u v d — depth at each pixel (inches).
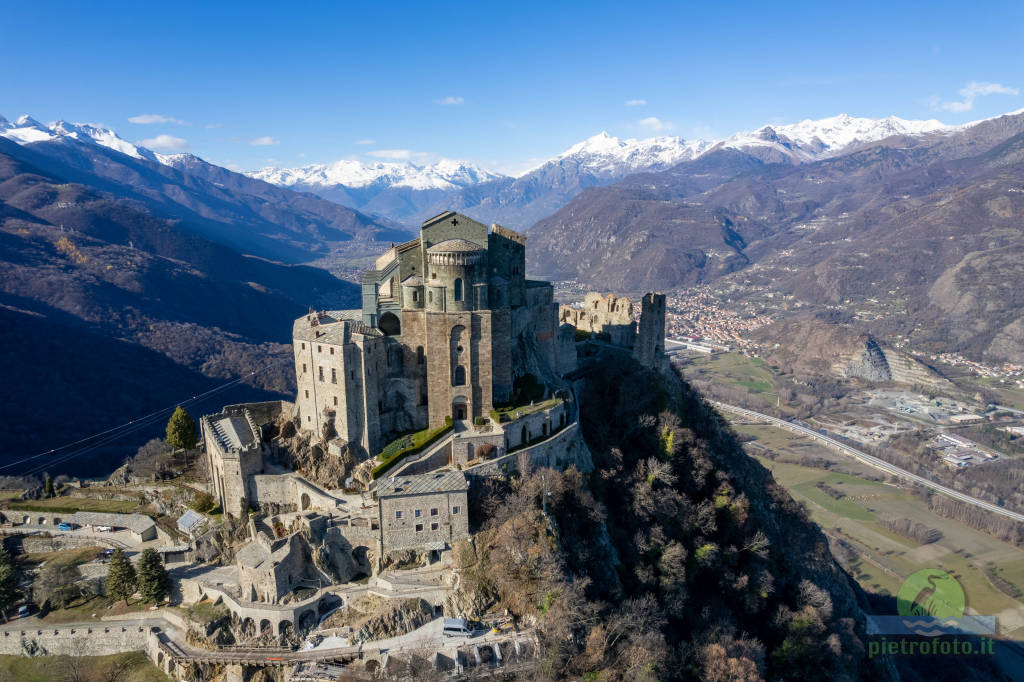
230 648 4141.2
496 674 3796.8
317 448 5059.1
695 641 4667.8
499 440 4901.6
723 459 6958.7
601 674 3818.9
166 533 5019.7
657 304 7298.2
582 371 7155.5
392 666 3833.7
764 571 5748.0
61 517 5344.5
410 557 4377.5
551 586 4109.3
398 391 5315.0
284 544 4424.2
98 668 4347.9
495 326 5378.9
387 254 6141.7
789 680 5231.3
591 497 4953.3
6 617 4643.2
